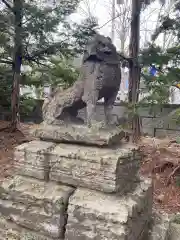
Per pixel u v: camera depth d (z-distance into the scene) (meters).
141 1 6.93
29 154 2.66
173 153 5.78
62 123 2.83
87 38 6.61
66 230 2.29
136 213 2.36
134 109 5.08
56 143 2.75
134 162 2.78
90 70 2.61
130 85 6.91
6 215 2.60
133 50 6.91
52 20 6.06
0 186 2.68
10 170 4.64
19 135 7.10
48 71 7.59
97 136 2.50
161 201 4.27
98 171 2.32
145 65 5.01
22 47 6.67
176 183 4.71
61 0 6.31
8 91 9.33
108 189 2.28
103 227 2.12
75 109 2.90
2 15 5.80
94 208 2.19
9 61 7.22
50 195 2.41
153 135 8.27
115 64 2.67
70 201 2.31
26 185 2.60
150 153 5.82
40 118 10.41
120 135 2.77
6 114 9.76
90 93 2.60
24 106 9.69
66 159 2.48
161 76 4.58
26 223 2.48
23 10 5.94
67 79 7.03
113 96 2.81
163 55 4.72
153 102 4.82
